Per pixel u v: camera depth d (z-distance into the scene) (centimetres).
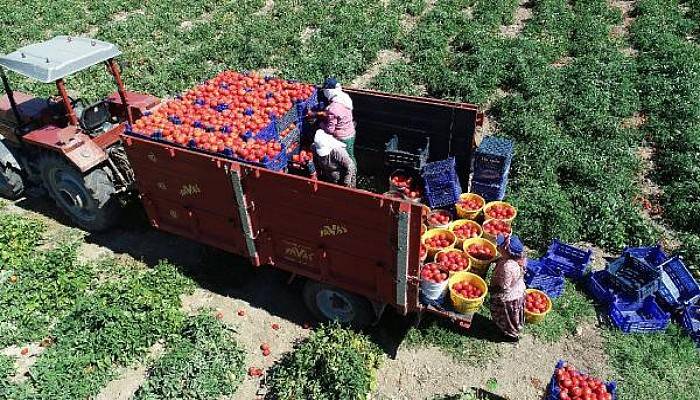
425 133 1105
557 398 784
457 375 902
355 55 1969
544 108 1576
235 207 920
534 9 2369
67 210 1263
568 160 1341
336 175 1005
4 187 1355
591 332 961
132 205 1243
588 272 1064
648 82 1678
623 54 1884
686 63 1739
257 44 2083
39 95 1814
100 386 905
